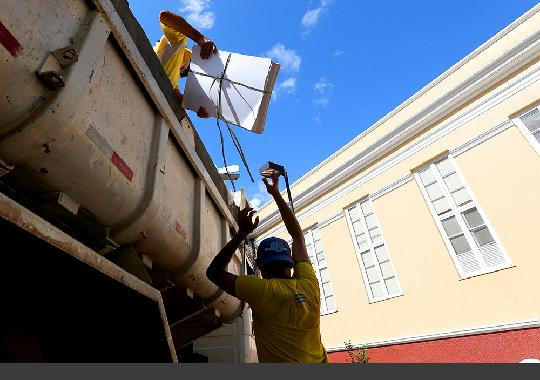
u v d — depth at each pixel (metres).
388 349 7.91
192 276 2.65
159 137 2.25
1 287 1.41
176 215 2.45
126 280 1.48
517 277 6.43
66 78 1.38
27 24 1.27
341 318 9.21
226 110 3.22
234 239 1.85
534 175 6.65
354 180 10.16
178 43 3.89
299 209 11.77
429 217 8.06
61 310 1.60
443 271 7.49
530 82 7.09
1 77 1.15
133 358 1.80
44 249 1.17
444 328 7.15
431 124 8.68
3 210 0.96
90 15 1.66
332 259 10.02
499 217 6.93
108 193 1.69
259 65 3.35
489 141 7.46
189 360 4.57
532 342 5.96
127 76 2.00
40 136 1.30
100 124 1.64
